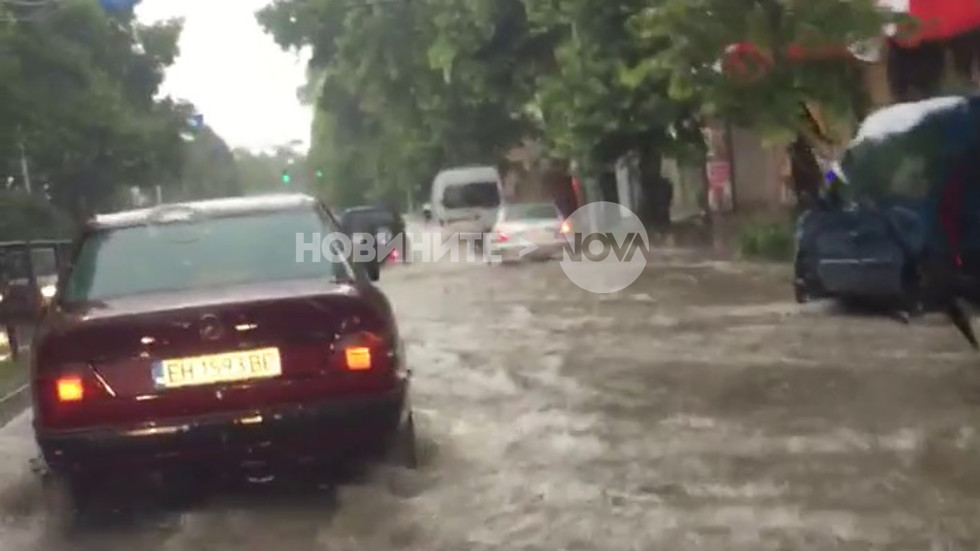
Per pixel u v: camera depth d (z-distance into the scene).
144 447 6.86
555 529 6.43
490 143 50.41
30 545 6.87
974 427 8.14
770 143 19.95
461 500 7.11
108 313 7.02
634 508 6.75
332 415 6.99
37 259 19.28
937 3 20.42
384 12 48.25
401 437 7.74
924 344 11.48
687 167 33.88
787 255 23.41
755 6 19.34
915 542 5.89
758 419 8.84
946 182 12.12
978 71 21.84
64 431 6.86
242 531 6.82
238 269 7.75
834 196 14.28
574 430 8.90
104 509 7.57
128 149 57.12
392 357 7.16
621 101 30.80
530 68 39.66
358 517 6.90
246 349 6.95
